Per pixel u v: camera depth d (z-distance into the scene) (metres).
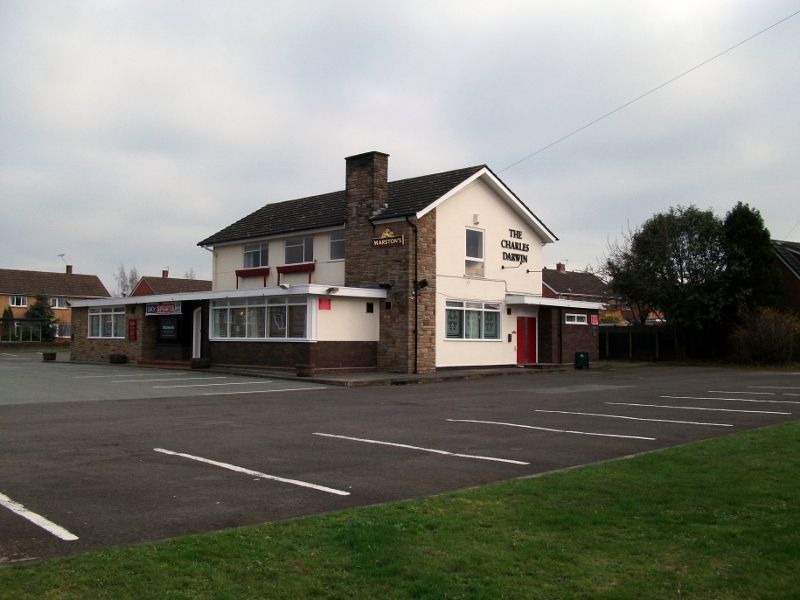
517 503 7.02
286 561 5.22
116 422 13.07
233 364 27.75
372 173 27.81
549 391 20.39
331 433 12.02
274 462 9.39
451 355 27.92
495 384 23.19
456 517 6.48
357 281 28.11
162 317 31.84
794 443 10.49
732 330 36.72
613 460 9.34
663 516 6.54
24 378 23.34
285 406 16.14
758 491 7.44
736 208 37.75
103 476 8.37
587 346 33.78
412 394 19.41
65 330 69.81
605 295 54.81
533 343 32.12
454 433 12.12
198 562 5.14
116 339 33.88
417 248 26.55
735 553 5.57
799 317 35.75
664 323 41.41
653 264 39.19
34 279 75.12
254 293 26.36
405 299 26.34
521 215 31.42
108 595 4.51
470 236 29.19
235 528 6.14
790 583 4.98
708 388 21.33
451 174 29.23
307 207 33.62
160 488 7.79
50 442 10.74
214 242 34.84
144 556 5.23
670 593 4.83
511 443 11.12
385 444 10.93
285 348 25.67
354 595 4.67
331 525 6.16
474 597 4.69
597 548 5.68
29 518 6.48
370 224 27.70
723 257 37.44
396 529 6.04
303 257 31.12
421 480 8.41
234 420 13.58
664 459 9.33
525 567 5.24
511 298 30.34
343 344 25.81
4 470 8.65
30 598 4.43
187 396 18.14
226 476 8.47
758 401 17.45
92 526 6.26
